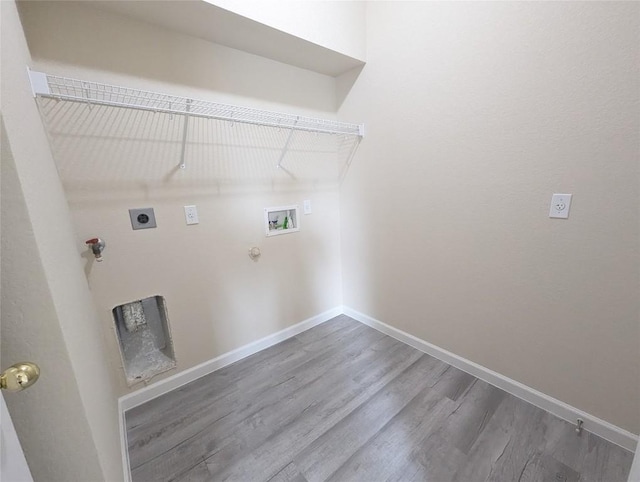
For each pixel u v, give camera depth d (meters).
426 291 1.93
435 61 1.59
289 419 1.48
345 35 1.79
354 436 1.37
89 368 0.84
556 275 1.33
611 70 1.07
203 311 1.79
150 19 1.36
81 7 1.23
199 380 1.80
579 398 1.35
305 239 2.25
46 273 0.57
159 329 1.75
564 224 1.27
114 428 1.18
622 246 1.14
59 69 1.20
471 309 1.70
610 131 1.10
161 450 1.33
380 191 2.08
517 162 1.37
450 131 1.60
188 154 1.59
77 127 1.28
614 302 1.19
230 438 1.38
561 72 1.18
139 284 1.54
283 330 2.23
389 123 1.91
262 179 1.92
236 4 1.33
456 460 1.23
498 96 1.38
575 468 1.17
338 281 2.56
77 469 0.68
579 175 1.20
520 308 1.48
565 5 1.14
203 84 1.59
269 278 2.08
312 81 2.07
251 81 1.77
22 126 0.63
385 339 2.21
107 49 1.30
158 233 1.56
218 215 1.76
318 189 2.26
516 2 1.26
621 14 1.02
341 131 2.11
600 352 1.26
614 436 1.26
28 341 0.57
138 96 1.27
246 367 1.92
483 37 1.39
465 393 1.61
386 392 1.65
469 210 1.60
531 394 1.51
